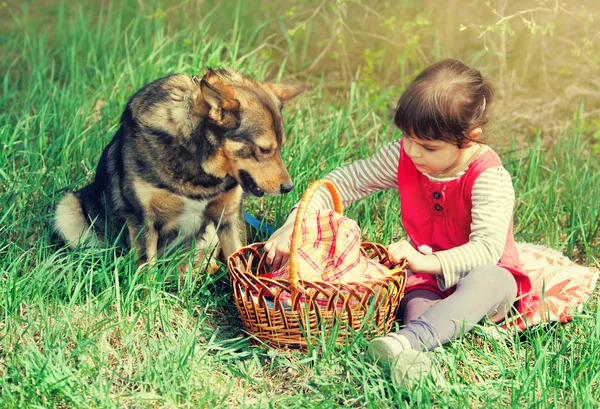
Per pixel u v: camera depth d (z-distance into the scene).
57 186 2.65
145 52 3.34
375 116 3.08
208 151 2.40
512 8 3.50
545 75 3.32
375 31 3.67
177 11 3.88
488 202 2.23
